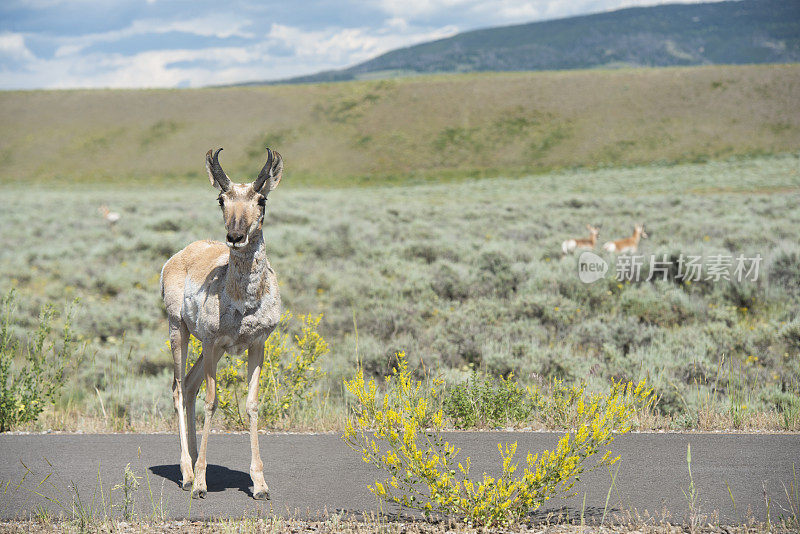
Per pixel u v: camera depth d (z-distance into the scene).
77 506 9.39
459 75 195.25
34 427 14.41
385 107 170.75
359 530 8.45
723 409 14.58
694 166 118.88
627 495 9.55
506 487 8.85
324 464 11.27
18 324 23.69
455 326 22.98
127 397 16.86
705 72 169.12
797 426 13.45
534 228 48.09
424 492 9.89
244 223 9.38
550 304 24.94
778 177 90.88
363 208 65.81
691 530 8.22
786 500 9.20
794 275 27.73
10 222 58.34
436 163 140.38
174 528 8.64
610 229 47.47
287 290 29.38
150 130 167.88
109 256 38.25
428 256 36.84
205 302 9.97
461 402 14.22
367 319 24.19
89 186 133.62
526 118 157.50
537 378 17.33
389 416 8.92
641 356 18.86
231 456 11.90
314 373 16.80
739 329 21.56
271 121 169.00
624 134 144.38
